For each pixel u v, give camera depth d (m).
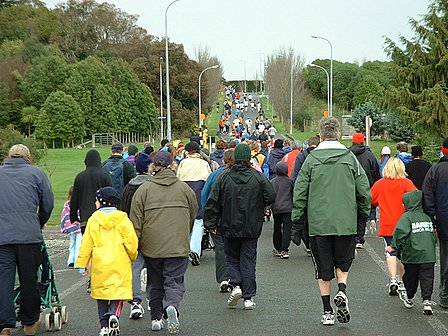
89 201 11.41
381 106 43.12
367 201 8.81
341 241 8.73
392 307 10.09
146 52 113.38
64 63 94.12
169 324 8.41
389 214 11.10
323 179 8.70
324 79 129.62
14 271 8.46
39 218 8.98
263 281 12.32
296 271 13.36
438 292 11.27
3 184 8.56
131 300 8.74
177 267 8.87
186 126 100.31
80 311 10.25
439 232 9.79
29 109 88.31
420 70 42.47
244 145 10.03
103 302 8.51
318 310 9.93
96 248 8.38
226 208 9.92
